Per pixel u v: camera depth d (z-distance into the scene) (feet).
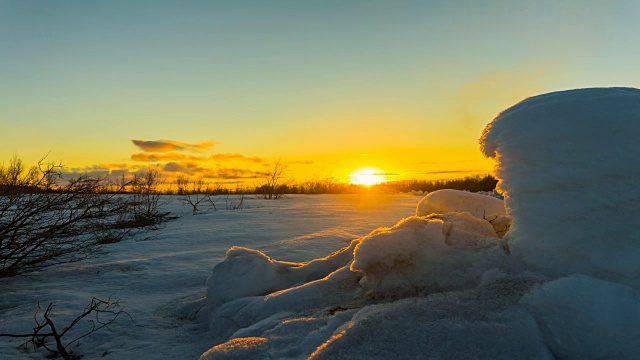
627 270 7.11
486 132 9.29
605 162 7.51
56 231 19.70
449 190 14.01
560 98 8.64
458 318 6.51
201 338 11.01
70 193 20.22
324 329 7.89
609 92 8.46
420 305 6.99
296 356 7.27
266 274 12.60
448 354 5.89
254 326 9.32
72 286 17.03
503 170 8.71
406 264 9.24
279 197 62.44
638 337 5.89
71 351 10.76
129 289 16.53
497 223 11.82
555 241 7.84
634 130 7.59
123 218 33.60
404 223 10.25
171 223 35.83
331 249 21.74
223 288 12.44
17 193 18.61
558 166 7.93
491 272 8.14
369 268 9.54
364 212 41.09
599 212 7.53
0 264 19.10
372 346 6.21
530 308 6.45
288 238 26.53
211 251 22.59
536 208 8.14
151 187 41.16
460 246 9.27
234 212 42.06
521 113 8.77
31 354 10.62
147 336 11.53
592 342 5.94
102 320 12.76
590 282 6.59
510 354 5.86
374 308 7.67
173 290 16.24
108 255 22.75
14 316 13.34
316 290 10.78
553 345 6.10
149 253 23.04
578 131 7.85
